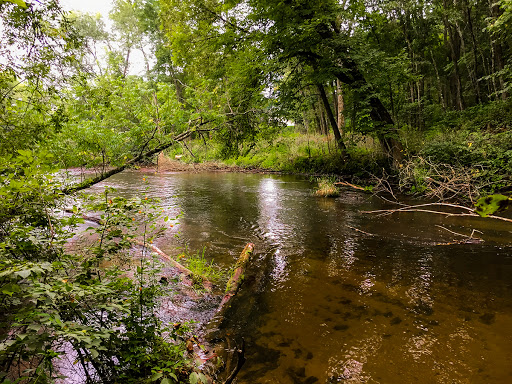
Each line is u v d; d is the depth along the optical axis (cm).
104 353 219
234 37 1073
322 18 952
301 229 695
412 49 1836
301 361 271
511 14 979
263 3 991
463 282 425
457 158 979
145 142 496
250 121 618
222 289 408
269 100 995
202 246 571
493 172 844
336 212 852
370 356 278
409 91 2150
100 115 500
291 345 294
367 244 591
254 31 1073
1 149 353
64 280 216
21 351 179
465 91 2086
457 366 264
